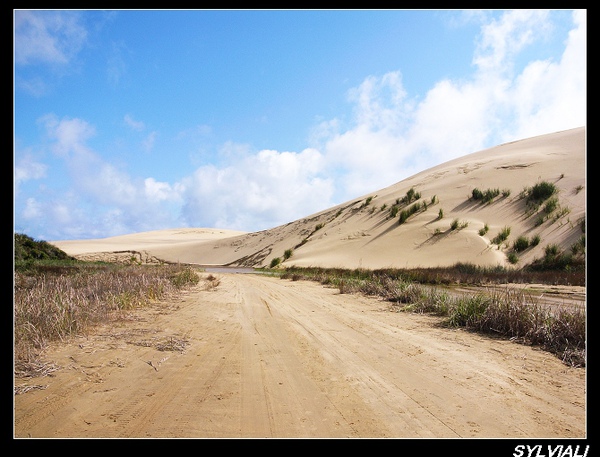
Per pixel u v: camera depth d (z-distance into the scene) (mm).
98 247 121125
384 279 19734
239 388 5230
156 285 15273
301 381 5547
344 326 9750
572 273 27422
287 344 7754
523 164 61156
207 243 106688
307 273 40281
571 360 6488
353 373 5922
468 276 28578
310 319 10789
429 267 39812
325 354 7008
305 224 84750
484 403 4820
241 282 26422
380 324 10031
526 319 8461
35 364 5891
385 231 57062
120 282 14312
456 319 9984
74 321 8070
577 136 68750
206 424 4160
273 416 4383
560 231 41125
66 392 4957
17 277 15352
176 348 7203
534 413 4543
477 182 60656
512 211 50188
